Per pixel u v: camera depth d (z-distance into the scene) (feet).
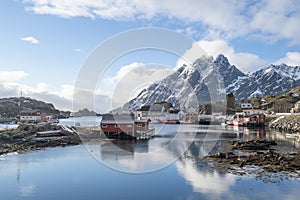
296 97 451.94
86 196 60.08
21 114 306.14
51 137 150.51
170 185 66.39
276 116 294.05
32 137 148.05
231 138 163.53
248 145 123.85
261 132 207.72
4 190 64.03
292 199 57.16
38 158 100.37
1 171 81.10
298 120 234.99
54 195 60.54
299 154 102.99
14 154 108.99
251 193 60.49
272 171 77.51
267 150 114.62
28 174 77.87
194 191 62.23
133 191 63.00
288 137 168.14
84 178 73.56
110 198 58.34
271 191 61.57
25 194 61.41
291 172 76.38
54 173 78.48
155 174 75.31
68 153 109.91
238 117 291.58
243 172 76.84
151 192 61.98
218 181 68.90
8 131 156.56
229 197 58.34
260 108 407.03
